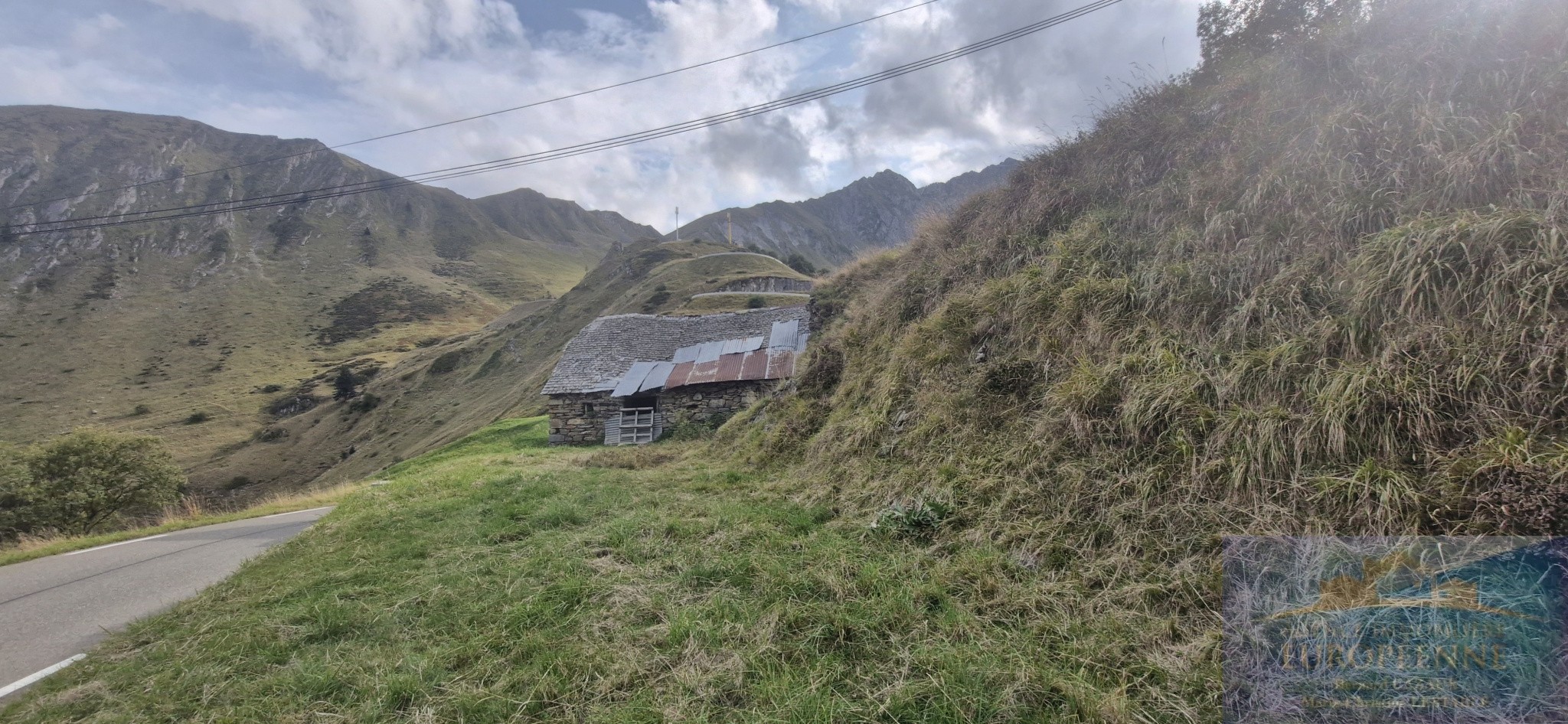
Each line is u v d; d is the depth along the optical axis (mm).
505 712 3227
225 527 9477
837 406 9766
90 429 22281
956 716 2951
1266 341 5168
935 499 5816
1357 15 7824
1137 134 9070
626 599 4555
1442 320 4297
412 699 3414
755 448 10539
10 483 18781
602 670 3580
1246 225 6289
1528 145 5023
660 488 8844
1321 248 5504
